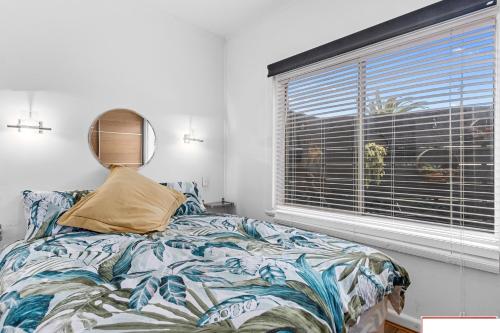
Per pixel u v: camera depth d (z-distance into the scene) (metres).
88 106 2.36
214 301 0.88
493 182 1.60
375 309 1.38
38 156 2.12
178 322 0.76
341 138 2.32
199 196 2.69
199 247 1.45
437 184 1.81
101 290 0.98
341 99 2.31
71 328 0.73
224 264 1.20
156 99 2.79
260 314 0.82
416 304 1.85
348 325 1.05
